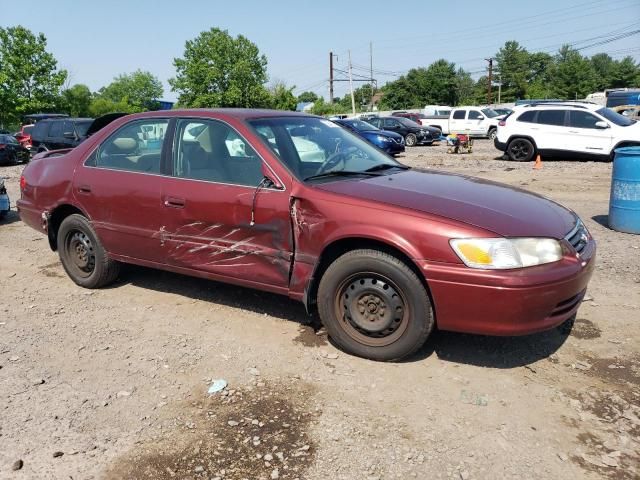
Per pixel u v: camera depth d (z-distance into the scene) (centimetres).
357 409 322
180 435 301
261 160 403
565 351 387
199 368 373
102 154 495
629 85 9575
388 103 9319
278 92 6003
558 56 11162
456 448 287
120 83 8981
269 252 398
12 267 613
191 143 440
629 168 699
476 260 330
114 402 334
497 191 409
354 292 372
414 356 383
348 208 365
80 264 526
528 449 285
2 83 4150
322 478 267
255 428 306
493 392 337
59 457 285
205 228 424
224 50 5647
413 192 380
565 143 1622
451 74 9050
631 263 578
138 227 464
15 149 2061
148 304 487
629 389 337
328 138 468
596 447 285
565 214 395
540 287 327
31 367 377
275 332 425
